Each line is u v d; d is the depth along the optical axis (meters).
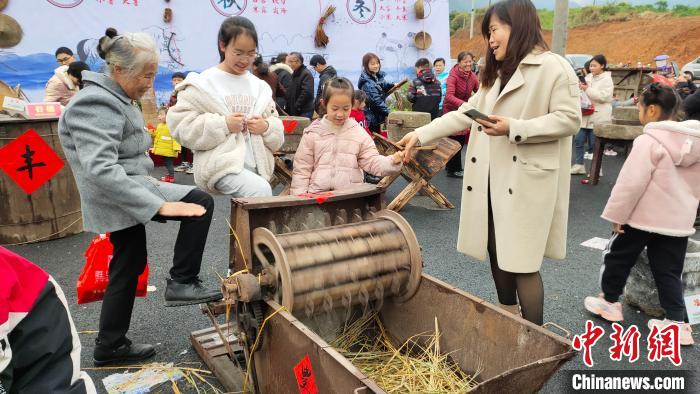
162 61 10.13
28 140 4.46
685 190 3.13
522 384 1.78
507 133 2.46
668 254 3.22
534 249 2.62
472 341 2.38
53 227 5.34
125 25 9.77
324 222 2.79
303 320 2.73
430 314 2.62
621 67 14.06
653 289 3.60
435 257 4.80
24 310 1.21
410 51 12.66
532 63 2.52
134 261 2.79
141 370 2.89
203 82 3.12
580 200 6.91
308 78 7.98
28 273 1.25
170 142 7.73
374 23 12.09
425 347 2.63
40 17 9.10
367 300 2.57
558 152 2.63
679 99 3.29
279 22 11.09
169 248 5.09
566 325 3.49
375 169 3.29
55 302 1.30
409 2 12.39
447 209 6.52
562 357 1.80
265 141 3.36
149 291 4.03
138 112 2.68
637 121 7.29
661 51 31.86
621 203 3.21
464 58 7.79
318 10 11.41
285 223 2.69
